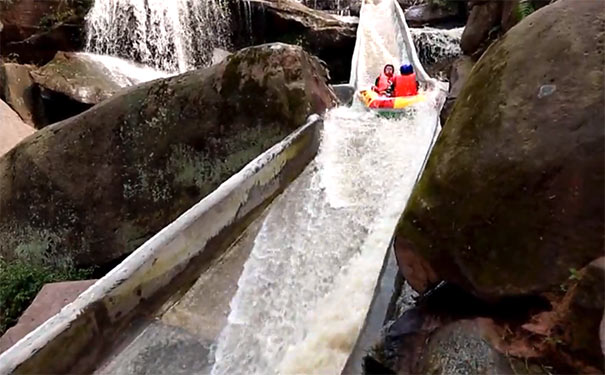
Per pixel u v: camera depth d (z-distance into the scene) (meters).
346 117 6.44
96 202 6.27
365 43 13.45
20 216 6.72
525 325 1.98
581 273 1.79
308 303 3.60
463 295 2.36
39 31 12.56
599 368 1.72
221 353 3.14
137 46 14.24
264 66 5.53
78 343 2.67
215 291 3.54
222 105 5.63
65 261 6.49
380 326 2.80
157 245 3.31
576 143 1.85
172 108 5.86
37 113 11.42
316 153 5.46
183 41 15.15
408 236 2.44
